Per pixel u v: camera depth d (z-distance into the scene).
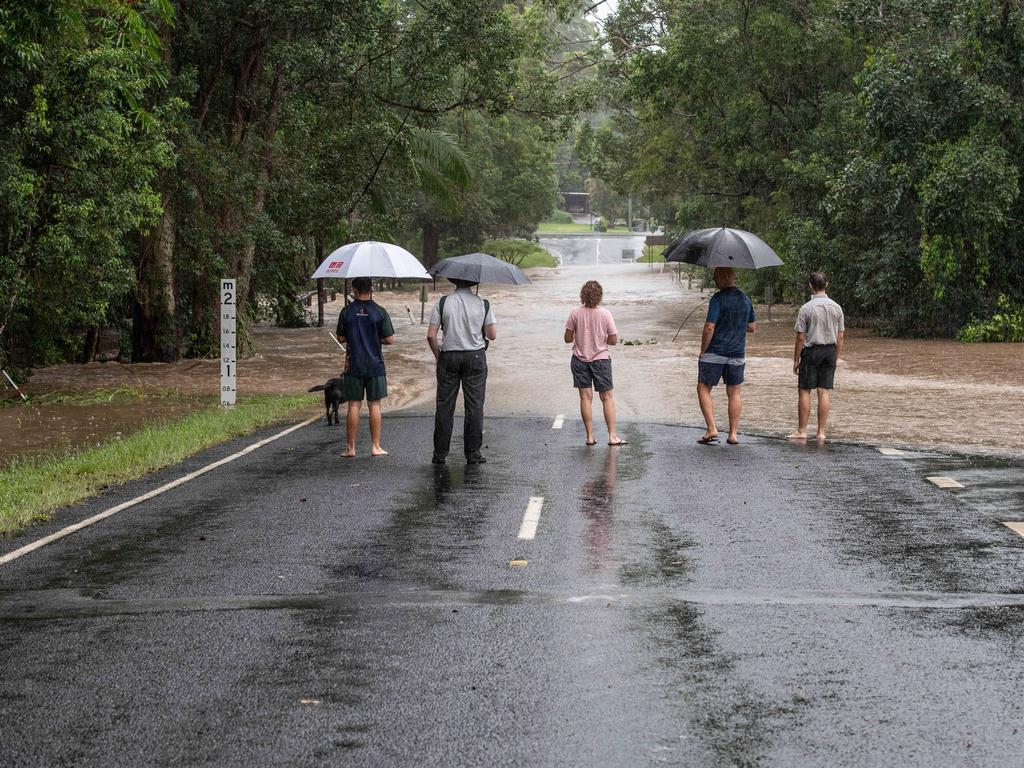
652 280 85.44
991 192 35.31
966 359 30.38
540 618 7.70
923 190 36.00
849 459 14.84
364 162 35.69
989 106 36.22
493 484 13.12
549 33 59.47
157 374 30.12
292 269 40.91
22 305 25.27
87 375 29.97
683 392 23.50
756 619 7.64
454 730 5.71
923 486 12.80
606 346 16.22
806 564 9.20
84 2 19.70
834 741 5.53
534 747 5.49
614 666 6.69
